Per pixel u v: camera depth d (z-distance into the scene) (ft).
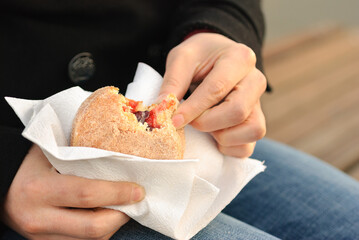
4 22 1.83
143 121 1.60
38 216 1.56
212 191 1.59
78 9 1.94
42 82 1.94
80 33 1.97
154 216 1.58
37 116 1.52
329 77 5.01
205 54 1.83
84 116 1.56
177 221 1.57
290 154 2.31
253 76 1.76
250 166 1.74
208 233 1.69
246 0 2.21
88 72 2.02
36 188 1.54
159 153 1.56
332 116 4.24
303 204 2.06
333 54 5.65
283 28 6.17
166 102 1.64
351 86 4.88
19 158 1.63
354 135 3.99
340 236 1.95
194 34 2.05
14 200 1.59
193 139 1.76
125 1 2.04
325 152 3.68
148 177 1.55
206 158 1.75
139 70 1.83
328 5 7.55
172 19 2.25
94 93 1.62
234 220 1.84
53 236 1.61
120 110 1.57
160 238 1.65
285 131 3.89
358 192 2.11
